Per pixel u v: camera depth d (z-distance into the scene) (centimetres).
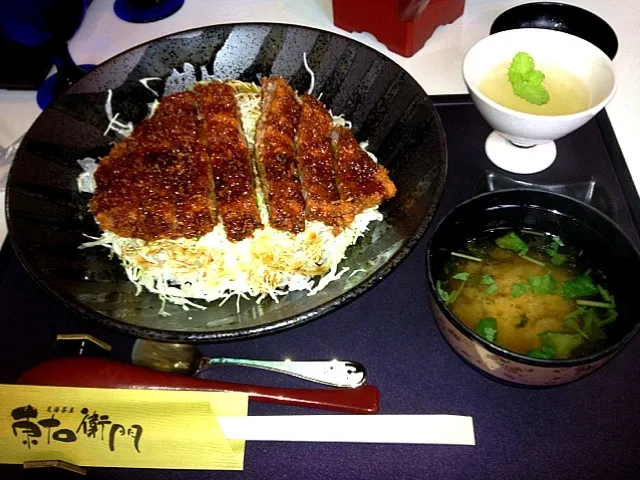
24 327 34
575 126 33
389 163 39
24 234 32
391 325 33
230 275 36
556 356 28
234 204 37
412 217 33
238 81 45
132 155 40
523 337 29
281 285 36
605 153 39
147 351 31
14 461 28
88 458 28
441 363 31
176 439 28
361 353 32
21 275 36
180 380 29
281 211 37
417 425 29
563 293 30
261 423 28
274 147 39
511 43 37
